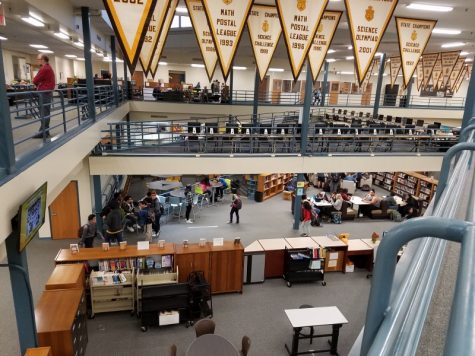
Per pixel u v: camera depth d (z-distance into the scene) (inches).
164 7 275.0
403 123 730.2
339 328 302.8
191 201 566.9
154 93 796.0
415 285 42.9
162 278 331.6
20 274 190.2
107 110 486.0
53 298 264.4
